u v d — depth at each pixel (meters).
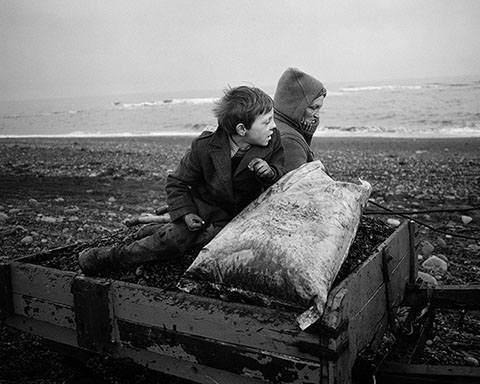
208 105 65.00
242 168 3.26
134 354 3.20
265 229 2.84
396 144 20.81
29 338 4.66
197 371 2.96
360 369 2.89
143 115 52.88
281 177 3.30
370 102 46.41
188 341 2.90
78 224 8.68
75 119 53.50
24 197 11.21
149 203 10.45
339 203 3.04
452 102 41.84
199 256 2.91
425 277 5.65
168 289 3.02
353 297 2.73
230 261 2.79
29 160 18.33
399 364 3.06
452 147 19.08
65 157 19.06
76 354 3.83
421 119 32.38
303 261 2.61
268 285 2.64
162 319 2.98
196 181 3.43
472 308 3.69
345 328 2.55
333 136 26.02
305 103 4.33
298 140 4.04
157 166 15.84
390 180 12.59
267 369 2.65
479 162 15.14
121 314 3.16
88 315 3.29
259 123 3.14
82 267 3.53
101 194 11.48
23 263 3.73
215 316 2.77
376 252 3.20
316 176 3.22
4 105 111.00
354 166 15.12
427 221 8.52
